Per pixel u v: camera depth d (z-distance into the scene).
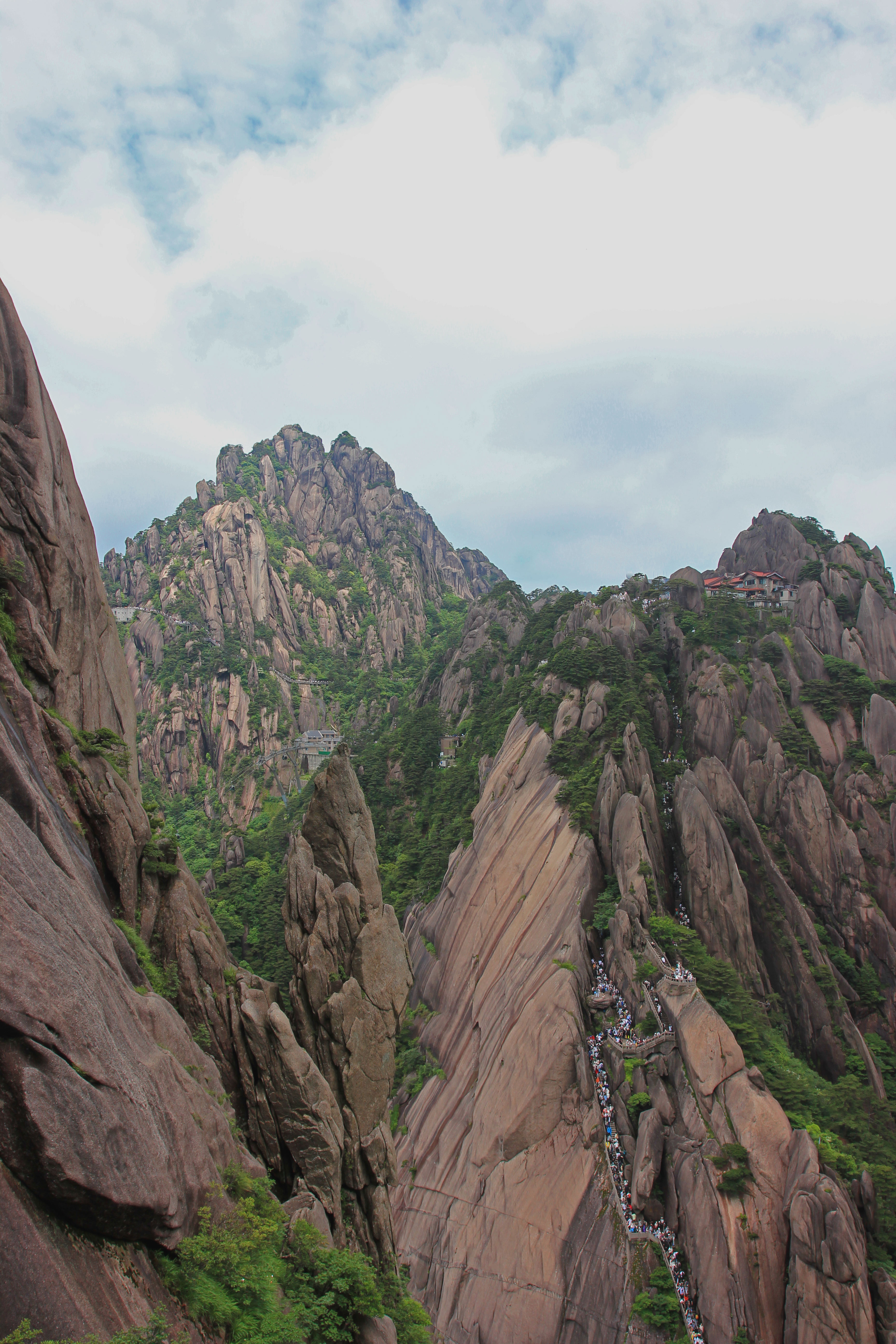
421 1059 83.38
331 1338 26.88
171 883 34.28
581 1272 57.94
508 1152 65.69
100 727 35.72
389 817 132.50
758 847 84.25
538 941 77.38
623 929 71.44
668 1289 54.34
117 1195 19.06
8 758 22.36
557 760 92.44
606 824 80.88
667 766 91.69
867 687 95.62
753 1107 57.69
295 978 40.00
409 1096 80.94
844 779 90.12
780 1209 53.72
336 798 43.06
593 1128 63.31
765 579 119.31
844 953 81.06
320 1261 28.84
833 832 85.56
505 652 155.75
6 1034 17.39
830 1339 48.44
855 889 83.31
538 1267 59.84
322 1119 33.75
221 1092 30.45
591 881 77.88
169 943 33.59
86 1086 18.75
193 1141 24.48
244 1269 24.86
